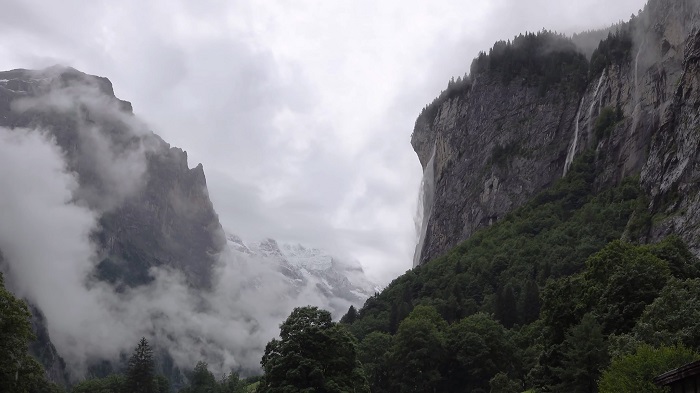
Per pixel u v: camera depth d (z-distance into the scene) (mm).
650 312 79938
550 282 108938
